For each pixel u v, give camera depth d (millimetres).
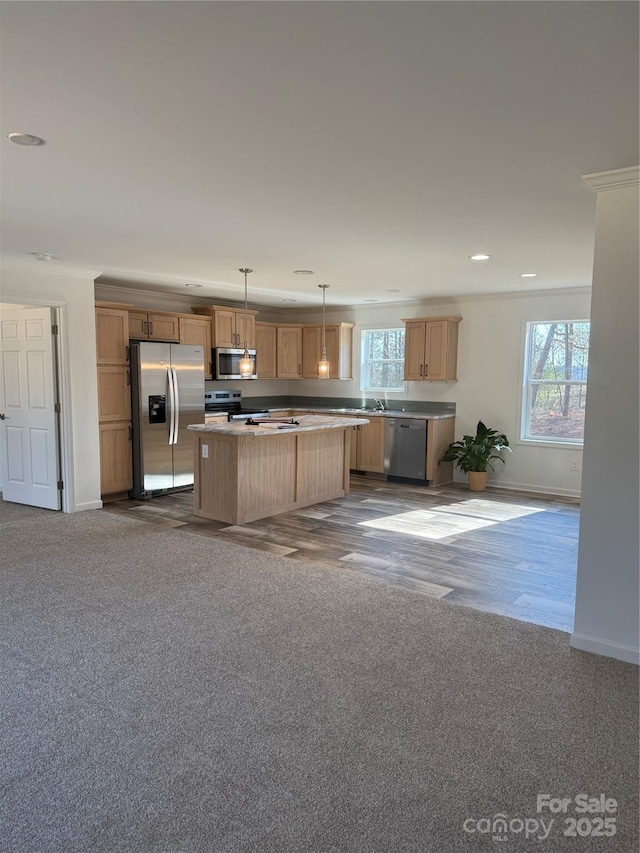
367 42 1691
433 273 5691
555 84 1938
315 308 8938
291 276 5941
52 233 4086
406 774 2047
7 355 5945
